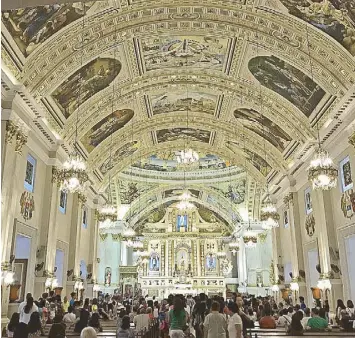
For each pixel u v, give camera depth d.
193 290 35.00
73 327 10.77
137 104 18.42
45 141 14.94
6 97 11.40
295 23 12.18
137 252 32.28
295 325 8.77
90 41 12.83
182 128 22.00
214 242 37.81
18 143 12.05
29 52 11.56
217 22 13.13
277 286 22.14
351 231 13.84
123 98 17.17
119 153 22.70
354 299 14.02
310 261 18.45
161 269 36.97
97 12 11.84
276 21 12.45
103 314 15.20
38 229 14.80
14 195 11.80
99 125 18.42
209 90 17.55
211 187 32.16
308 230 18.33
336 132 14.27
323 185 11.07
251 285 30.80
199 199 35.00
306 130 16.28
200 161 30.95
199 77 16.84
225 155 24.14
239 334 7.34
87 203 22.16
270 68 14.87
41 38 11.52
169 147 24.11
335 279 14.71
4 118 11.33
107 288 30.31
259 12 12.38
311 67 13.23
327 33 11.91
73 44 12.55
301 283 18.66
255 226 31.30
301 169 18.58
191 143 24.00
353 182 13.63
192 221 38.44
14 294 12.16
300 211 19.56
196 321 10.85
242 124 20.08
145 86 17.05
